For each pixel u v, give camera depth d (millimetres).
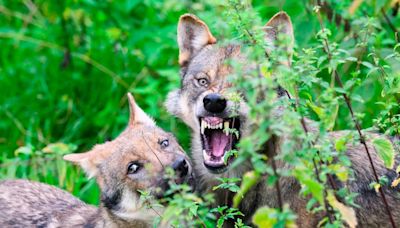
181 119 11680
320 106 8828
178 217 8492
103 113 15039
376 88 11367
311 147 7902
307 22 12344
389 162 8812
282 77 8117
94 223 11383
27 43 16688
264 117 7293
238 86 7645
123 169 10883
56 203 12320
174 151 10898
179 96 11703
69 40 16453
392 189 10516
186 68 11844
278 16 10875
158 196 10625
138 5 16234
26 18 16859
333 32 12414
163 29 15031
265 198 10391
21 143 14914
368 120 11586
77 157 11398
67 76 16016
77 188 13406
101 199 11250
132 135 11133
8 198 12328
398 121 9336
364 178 10508
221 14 9633
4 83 16250
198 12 14188
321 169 7957
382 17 12781
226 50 11219
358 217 10438
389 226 10500
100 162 11195
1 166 13750
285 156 7527
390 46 12531
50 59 16438
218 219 10047
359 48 11477
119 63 15805
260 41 8250
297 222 10148
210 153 11070
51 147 13172
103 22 16266
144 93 14961
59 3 16438
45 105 15805
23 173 13633
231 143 10469
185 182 10695
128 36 15945
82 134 15164
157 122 13969
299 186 10062
